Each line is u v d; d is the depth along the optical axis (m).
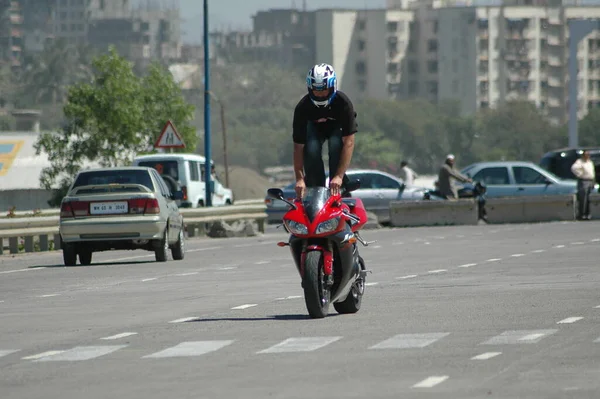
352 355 29.77
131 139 162.00
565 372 26.39
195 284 53.81
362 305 42.09
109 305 44.94
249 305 43.06
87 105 162.25
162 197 70.81
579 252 70.06
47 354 31.69
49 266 70.06
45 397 25.11
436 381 25.53
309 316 38.38
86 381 27.08
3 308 45.19
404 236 96.06
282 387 25.36
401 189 120.25
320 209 37.03
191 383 26.28
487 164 123.94
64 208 69.00
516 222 116.81
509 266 60.34
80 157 164.25
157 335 34.88
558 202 116.25
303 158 37.97
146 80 166.12
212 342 32.91
